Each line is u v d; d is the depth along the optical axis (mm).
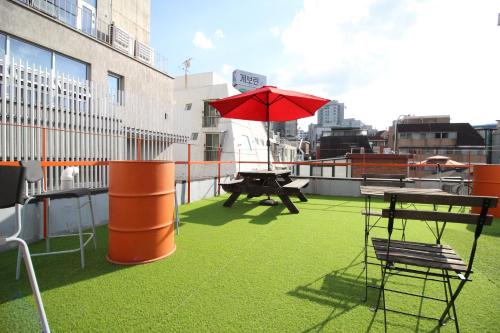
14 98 5312
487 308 2168
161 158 9523
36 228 3938
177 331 1860
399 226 4777
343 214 5859
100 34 11797
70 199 4402
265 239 3980
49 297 2314
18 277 2674
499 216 5512
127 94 7969
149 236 3127
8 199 1629
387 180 5559
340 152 49938
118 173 3086
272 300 2271
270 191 6145
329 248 3590
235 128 18547
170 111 9953
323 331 1872
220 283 2574
